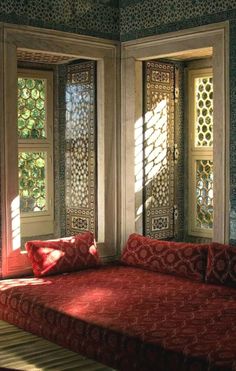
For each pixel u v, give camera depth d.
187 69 6.59
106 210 6.11
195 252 5.32
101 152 6.09
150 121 6.23
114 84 6.12
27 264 5.51
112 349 3.99
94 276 5.44
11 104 5.32
